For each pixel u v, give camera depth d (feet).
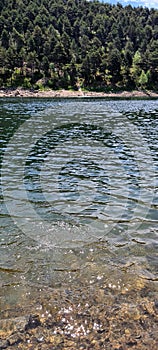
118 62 389.39
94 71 389.39
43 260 24.68
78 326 18.10
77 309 19.36
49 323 18.29
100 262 24.45
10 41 426.51
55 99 274.16
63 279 22.33
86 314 18.97
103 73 400.06
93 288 21.34
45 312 19.12
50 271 23.26
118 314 18.93
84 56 424.87
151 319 18.53
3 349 16.47
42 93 353.10
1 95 337.93
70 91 367.45
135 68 396.98
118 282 21.95
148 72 399.24
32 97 323.57
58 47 390.83
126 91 380.37
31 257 25.09
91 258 25.02
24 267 23.73
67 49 422.00
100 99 280.51
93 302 19.97
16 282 21.97
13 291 21.02
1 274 22.82
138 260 24.76
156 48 440.04
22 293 20.81
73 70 390.01
